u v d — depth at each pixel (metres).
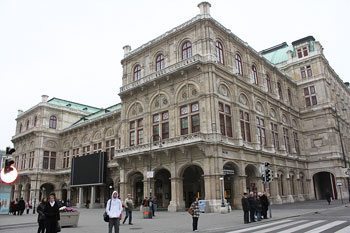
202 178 34.28
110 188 46.53
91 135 53.41
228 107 33.69
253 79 40.31
